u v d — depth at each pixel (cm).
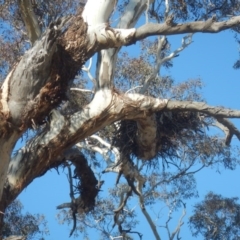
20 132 861
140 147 1048
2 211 877
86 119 920
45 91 852
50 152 920
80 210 1093
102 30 887
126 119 959
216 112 907
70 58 866
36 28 941
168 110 934
